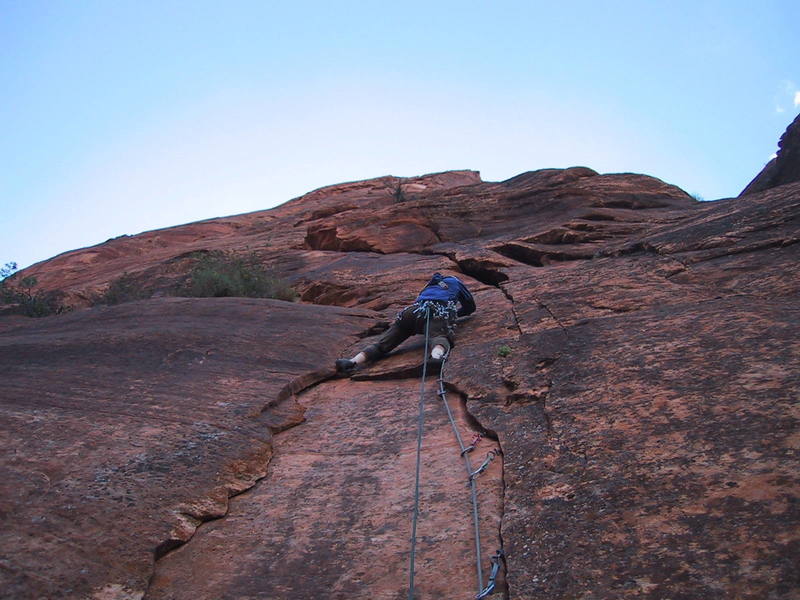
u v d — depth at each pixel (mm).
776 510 2504
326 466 4098
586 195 13195
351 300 10578
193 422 4336
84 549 2891
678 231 8164
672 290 6078
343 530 3279
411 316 6266
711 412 3389
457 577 2775
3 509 3014
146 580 2844
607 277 7207
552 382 4438
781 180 11930
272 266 13961
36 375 4996
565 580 2496
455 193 15555
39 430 3896
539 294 7270
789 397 3297
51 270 22203
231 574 2959
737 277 5938
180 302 8008
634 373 4168
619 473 3098
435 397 5102
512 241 11359
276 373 5652
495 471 3639
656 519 2689
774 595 2113
